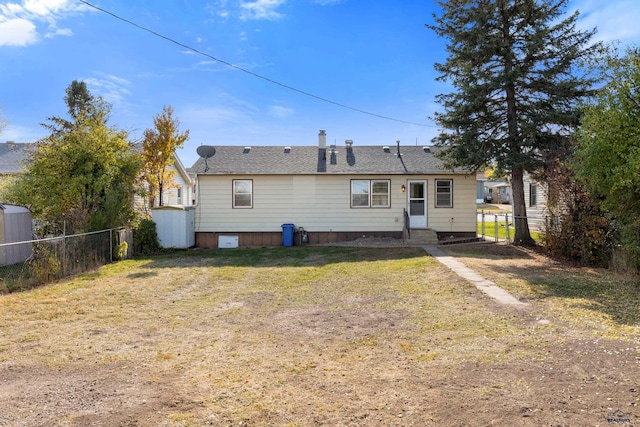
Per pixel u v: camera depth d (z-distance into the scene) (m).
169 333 5.38
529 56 12.72
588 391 3.19
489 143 13.27
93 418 3.04
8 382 3.79
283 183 16.50
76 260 10.40
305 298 7.35
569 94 12.40
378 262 11.12
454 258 11.07
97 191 12.00
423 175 16.47
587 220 9.87
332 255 12.98
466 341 4.61
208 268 10.93
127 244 12.90
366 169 16.59
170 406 3.23
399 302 6.70
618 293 6.73
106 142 12.08
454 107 13.92
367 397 3.32
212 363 4.24
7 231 11.23
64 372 4.03
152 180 17.36
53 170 11.55
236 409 3.17
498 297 6.58
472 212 16.47
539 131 12.82
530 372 3.63
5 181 13.91
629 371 3.52
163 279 9.38
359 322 5.66
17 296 7.66
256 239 16.53
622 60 8.06
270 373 3.93
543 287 7.27
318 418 2.99
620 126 7.83
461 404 3.10
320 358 4.32
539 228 13.53
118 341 5.04
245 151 18.41
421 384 3.53
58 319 6.10
